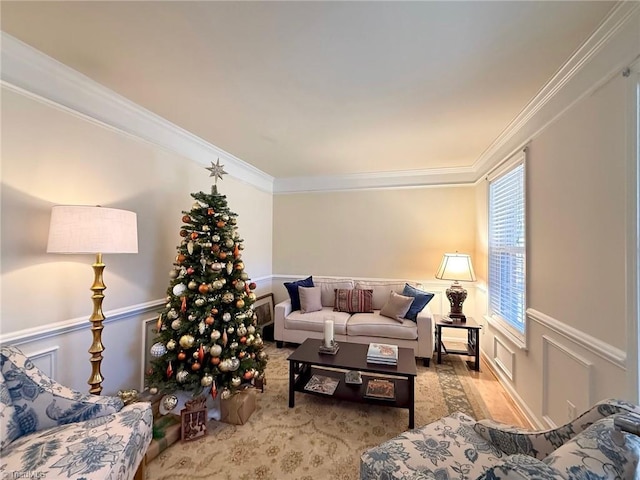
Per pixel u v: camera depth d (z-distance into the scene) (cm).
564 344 173
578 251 161
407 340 324
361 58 165
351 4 126
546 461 77
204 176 310
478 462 116
